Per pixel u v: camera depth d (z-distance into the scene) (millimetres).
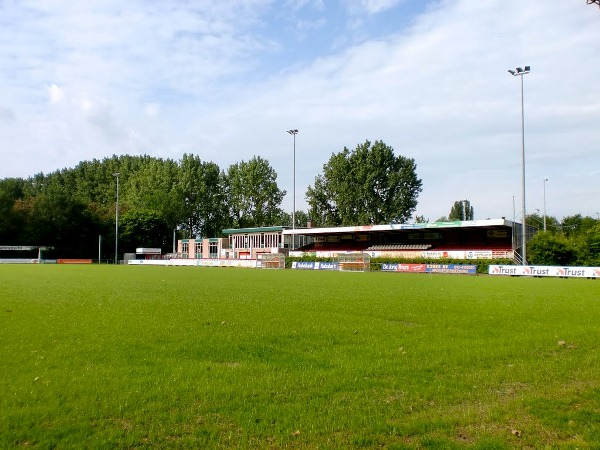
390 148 94312
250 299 18922
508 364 8164
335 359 8391
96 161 139625
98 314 14062
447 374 7500
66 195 105812
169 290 23562
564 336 10633
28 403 6004
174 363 8062
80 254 102312
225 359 8438
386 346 9523
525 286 29328
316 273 49719
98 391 6469
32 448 4801
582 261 51719
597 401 6230
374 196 94375
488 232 68750
